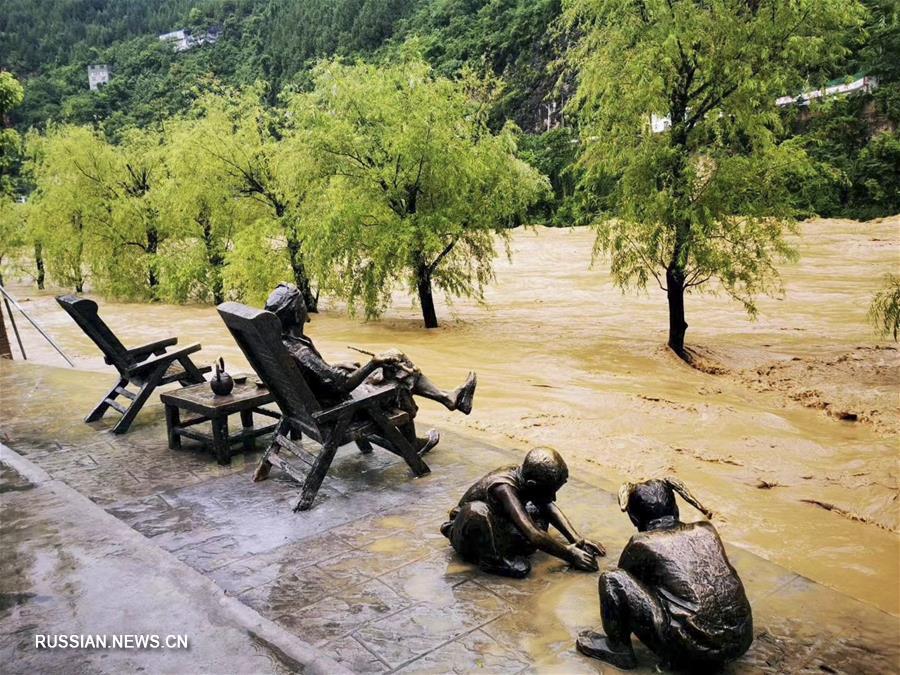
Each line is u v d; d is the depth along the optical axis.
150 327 20.09
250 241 20.91
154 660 3.37
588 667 3.29
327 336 17.27
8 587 4.07
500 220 18.77
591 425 8.33
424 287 18.19
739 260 13.93
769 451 7.67
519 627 3.62
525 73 84.94
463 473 5.89
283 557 4.44
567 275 30.28
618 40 14.09
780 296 22.34
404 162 17.25
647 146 13.95
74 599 3.93
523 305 22.72
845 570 4.95
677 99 14.27
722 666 3.24
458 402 5.92
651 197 13.80
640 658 3.37
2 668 3.34
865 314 19.09
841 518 5.90
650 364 13.35
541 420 8.54
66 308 7.22
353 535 4.73
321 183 18.23
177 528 4.90
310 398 5.21
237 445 6.78
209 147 22.50
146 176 29.11
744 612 3.21
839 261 30.58
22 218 34.59
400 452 5.77
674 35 13.09
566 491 5.45
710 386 11.78
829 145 45.19
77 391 9.16
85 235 28.78
